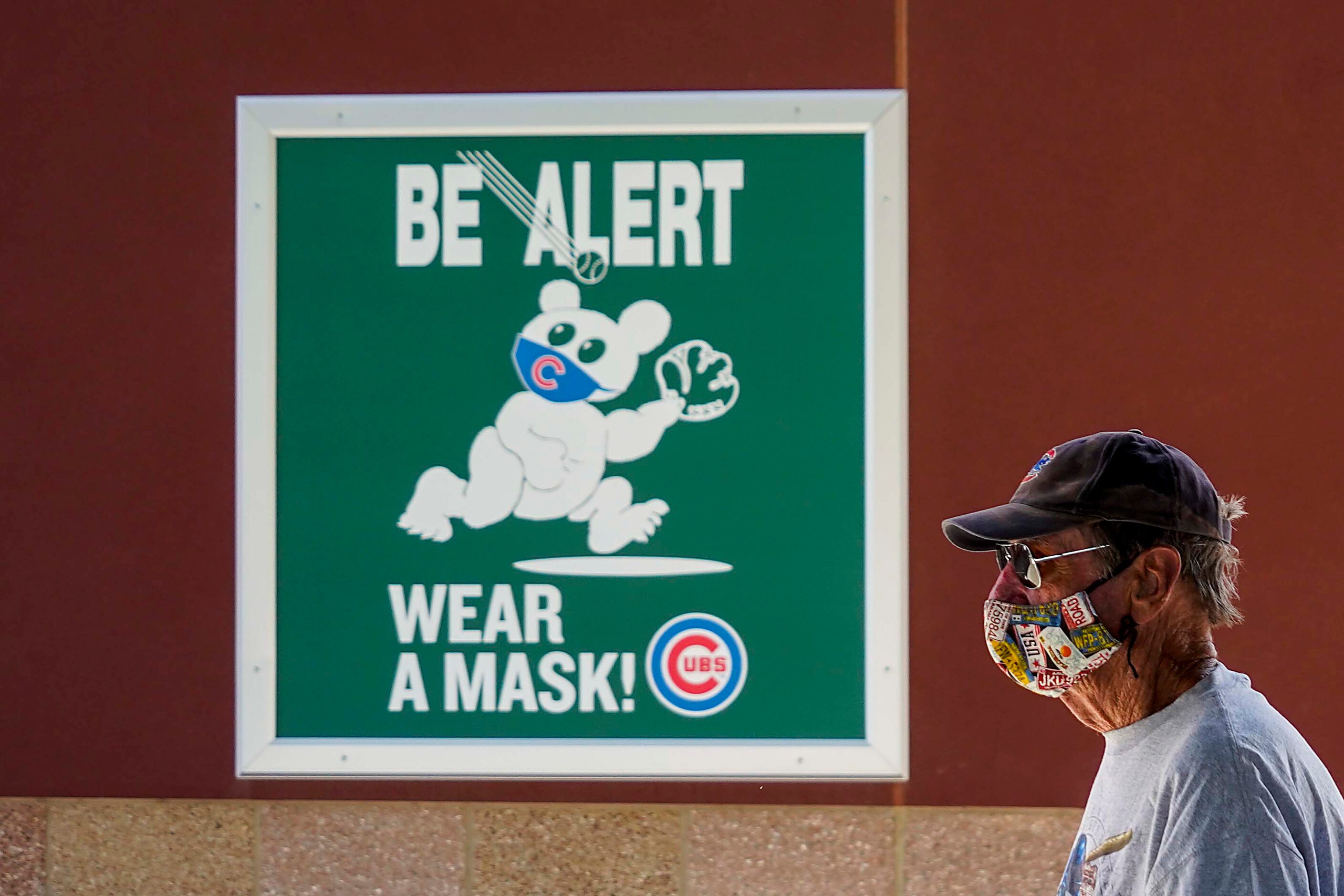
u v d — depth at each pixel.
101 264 13.88
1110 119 13.45
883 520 13.37
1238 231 13.39
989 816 13.38
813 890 13.44
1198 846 6.42
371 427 13.70
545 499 13.64
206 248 13.83
